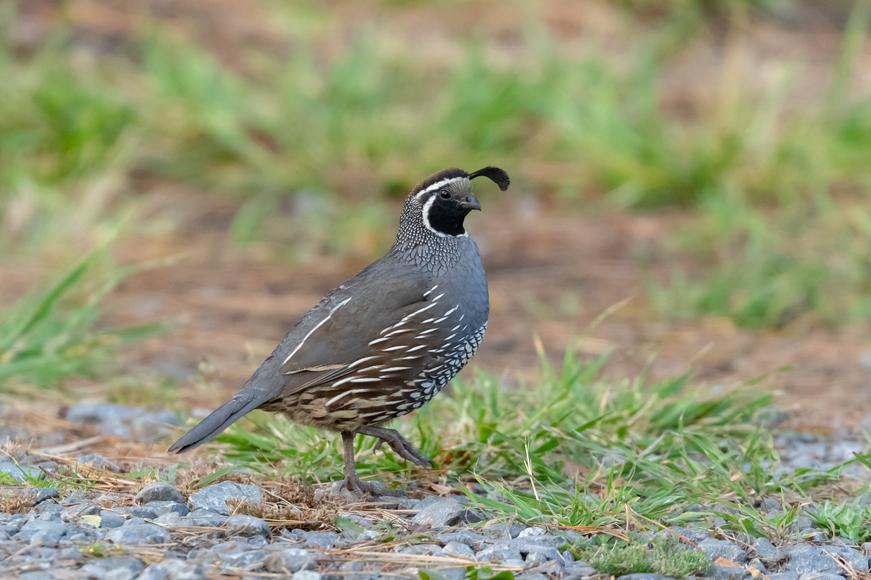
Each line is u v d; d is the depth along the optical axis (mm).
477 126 16438
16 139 15547
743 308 12852
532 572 6215
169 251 14250
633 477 8047
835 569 6562
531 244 14844
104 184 14914
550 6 21312
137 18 19000
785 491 7762
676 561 6359
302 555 6168
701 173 15922
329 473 7973
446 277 7762
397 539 6656
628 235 15125
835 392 10688
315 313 7711
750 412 9164
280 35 19469
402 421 9273
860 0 22703
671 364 11531
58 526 6492
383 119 16609
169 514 6754
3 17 17922
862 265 13883
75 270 10047
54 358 9938
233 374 10836
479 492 7809
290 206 15609
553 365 11391
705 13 21875
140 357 11211
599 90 17047
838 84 17203
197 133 16172
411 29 20391
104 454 8398
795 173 15883
